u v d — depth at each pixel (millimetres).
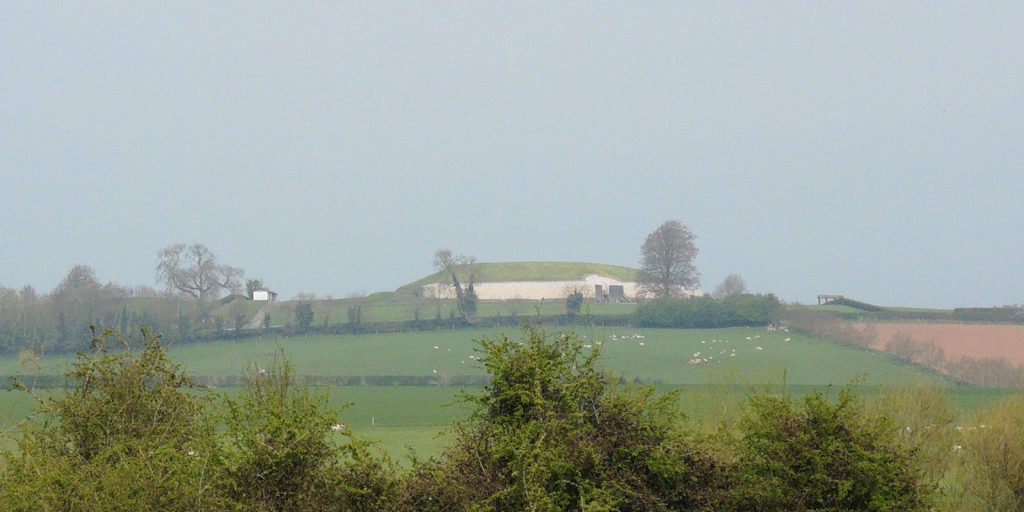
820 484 71062
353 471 66000
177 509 59656
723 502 72250
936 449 120375
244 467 63281
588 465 69438
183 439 69312
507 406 73938
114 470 60562
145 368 74000
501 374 73250
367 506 64688
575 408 72562
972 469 114562
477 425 73938
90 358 74062
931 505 74375
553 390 73812
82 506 57438
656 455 71062
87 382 72625
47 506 57188
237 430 66000
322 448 66062
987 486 112750
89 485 58219
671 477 71562
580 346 77312
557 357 75750
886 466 71438
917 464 87562
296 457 64062
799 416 74875
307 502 63000
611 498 67312
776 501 71625
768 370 156125
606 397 74688
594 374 76062
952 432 123125
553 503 66312
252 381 74875
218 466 63156
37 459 61219
